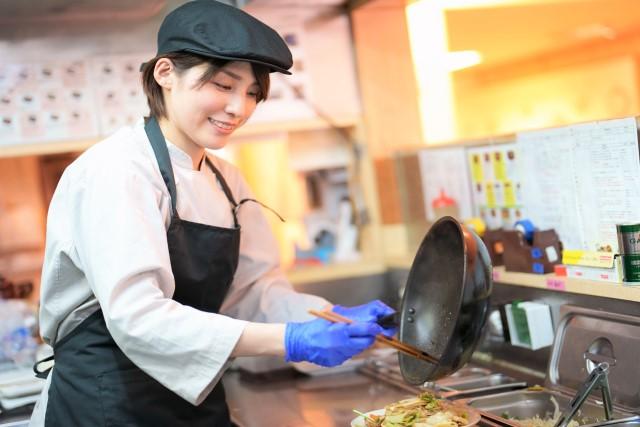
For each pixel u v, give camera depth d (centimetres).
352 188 331
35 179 327
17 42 286
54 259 181
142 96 298
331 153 328
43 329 193
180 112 175
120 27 295
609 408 175
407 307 193
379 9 322
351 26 321
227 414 202
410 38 331
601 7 414
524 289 222
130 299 163
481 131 390
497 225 249
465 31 362
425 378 173
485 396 202
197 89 171
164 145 184
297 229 348
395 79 327
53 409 189
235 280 220
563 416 175
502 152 240
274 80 312
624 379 181
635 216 190
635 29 440
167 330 163
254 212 223
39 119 289
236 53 166
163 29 178
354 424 179
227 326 166
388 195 323
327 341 168
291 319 210
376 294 316
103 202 168
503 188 242
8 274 321
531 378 220
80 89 293
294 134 325
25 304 296
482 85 387
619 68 450
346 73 321
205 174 202
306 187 345
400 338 191
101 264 165
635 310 185
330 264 321
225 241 191
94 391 182
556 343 207
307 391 238
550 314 212
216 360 164
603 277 193
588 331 197
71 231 178
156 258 167
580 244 209
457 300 174
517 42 397
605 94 452
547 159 218
